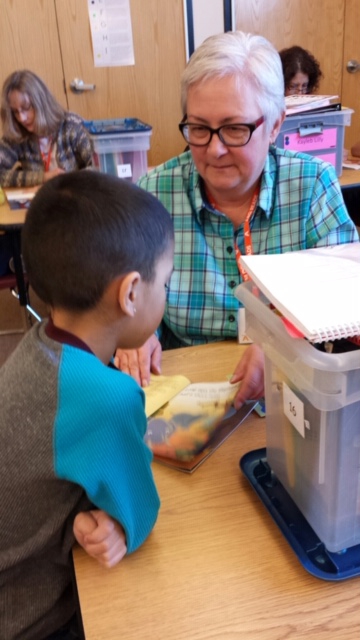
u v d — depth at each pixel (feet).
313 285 2.15
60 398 2.00
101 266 2.12
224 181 3.81
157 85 11.80
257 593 2.01
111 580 2.09
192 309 4.08
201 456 2.70
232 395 3.11
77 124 9.84
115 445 2.03
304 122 7.68
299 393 2.06
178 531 2.30
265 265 2.41
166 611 1.96
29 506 2.17
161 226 2.29
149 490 2.20
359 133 13.33
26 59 11.05
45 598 2.42
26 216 2.27
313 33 12.34
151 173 4.33
